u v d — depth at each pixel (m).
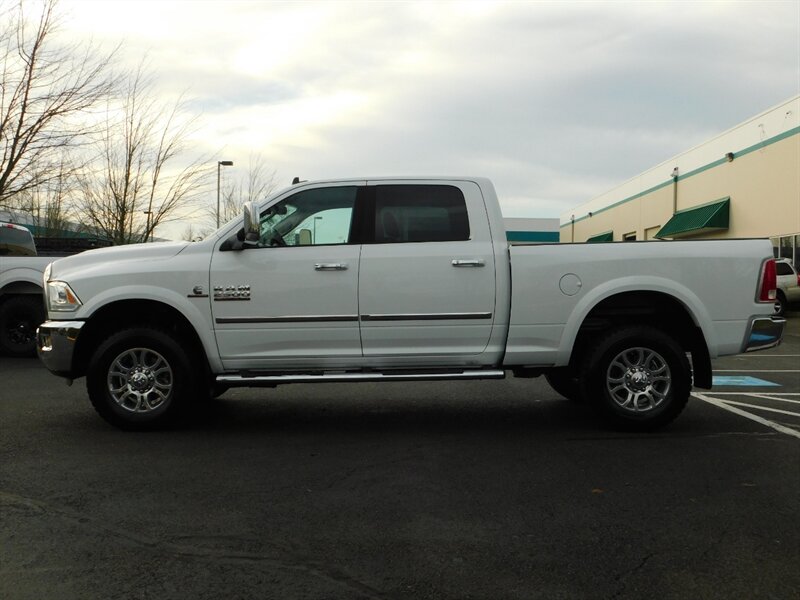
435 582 3.10
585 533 3.64
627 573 3.18
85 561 3.29
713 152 24.28
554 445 5.40
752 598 2.95
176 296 5.54
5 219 21.62
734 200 22.73
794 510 3.97
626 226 34.41
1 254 10.98
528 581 3.11
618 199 35.75
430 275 5.55
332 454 5.14
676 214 27.55
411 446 5.38
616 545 3.49
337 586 3.05
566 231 48.41
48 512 3.91
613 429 5.86
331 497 4.19
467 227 5.70
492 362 5.69
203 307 5.55
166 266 5.57
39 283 10.24
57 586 3.04
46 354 5.62
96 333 5.84
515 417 6.42
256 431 5.86
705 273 5.62
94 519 3.81
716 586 3.06
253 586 3.05
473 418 6.38
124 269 5.58
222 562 3.28
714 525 3.75
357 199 5.73
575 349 5.95
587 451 5.22
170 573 3.17
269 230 5.70
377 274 5.54
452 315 5.57
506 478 4.57
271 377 5.53
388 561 3.30
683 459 5.00
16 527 3.69
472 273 5.57
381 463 4.91
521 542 3.53
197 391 5.83
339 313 5.54
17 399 7.13
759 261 5.66
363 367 5.66
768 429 5.92
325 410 6.74
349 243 5.64
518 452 5.20
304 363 5.62
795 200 19.14
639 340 5.62
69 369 5.62
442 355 5.65
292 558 3.33
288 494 4.24
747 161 21.83
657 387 5.71
